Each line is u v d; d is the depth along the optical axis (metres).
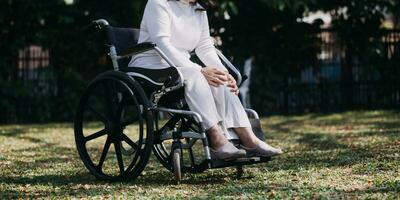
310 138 7.16
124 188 4.10
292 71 11.45
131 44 4.57
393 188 3.82
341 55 11.54
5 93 10.73
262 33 11.35
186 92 4.14
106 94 4.49
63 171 4.98
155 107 4.22
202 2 4.57
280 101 11.45
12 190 4.11
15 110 10.87
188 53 4.57
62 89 10.99
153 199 3.67
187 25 4.47
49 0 10.78
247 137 4.17
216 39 11.22
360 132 7.60
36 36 10.92
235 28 11.24
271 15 11.28
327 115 10.55
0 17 10.61
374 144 6.23
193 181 4.34
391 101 11.53
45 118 10.97
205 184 4.20
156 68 4.33
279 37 11.42
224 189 3.93
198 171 4.18
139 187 4.12
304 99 11.49
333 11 11.55
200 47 4.61
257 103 11.38
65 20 10.62
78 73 11.04
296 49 11.41
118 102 4.46
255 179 4.33
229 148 4.04
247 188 3.96
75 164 5.38
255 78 11.34
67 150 6.50
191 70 4.18
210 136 4.09
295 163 5.08
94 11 10.98
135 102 4.19
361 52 11.46
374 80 11.52
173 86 4.12
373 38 11.41
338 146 6.25
